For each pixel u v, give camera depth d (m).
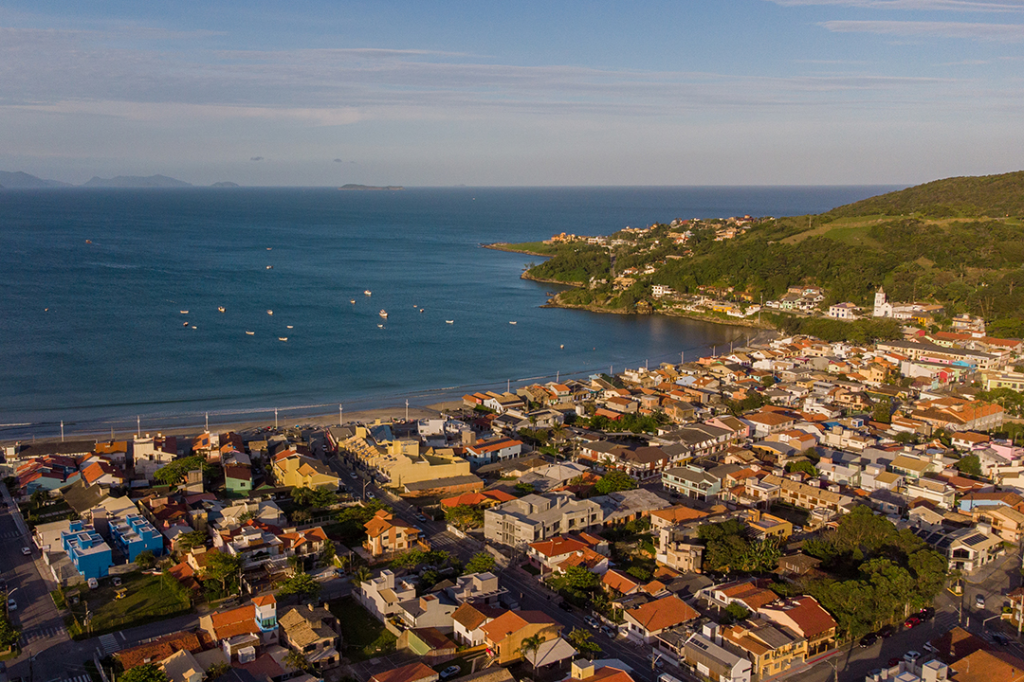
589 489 155.75
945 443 185.88
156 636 100.62
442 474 163.75
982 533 132.75
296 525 137.38
